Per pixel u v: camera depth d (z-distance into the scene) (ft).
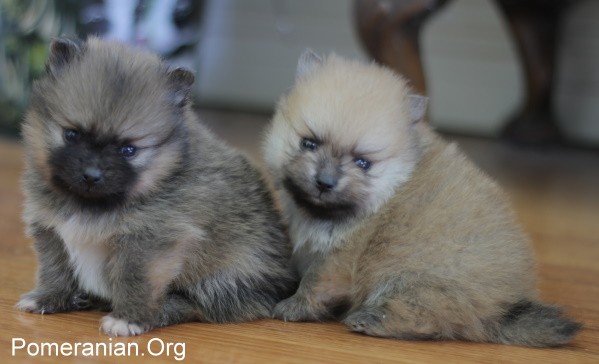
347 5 5.30
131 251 2.14
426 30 5.27
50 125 2.14
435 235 2.23
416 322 2.19
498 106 5.30
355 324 2.21
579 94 5.19
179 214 2.18
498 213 2.27
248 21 5.53
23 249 2.67
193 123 2.28
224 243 2.25
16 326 2.15
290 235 2.37
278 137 2.39
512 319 2.22
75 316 2.24
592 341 2.24
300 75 2.45
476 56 5.26
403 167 2.33
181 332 2.18
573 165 4.82
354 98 2.32
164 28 3.61
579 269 2.77
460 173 2.32
